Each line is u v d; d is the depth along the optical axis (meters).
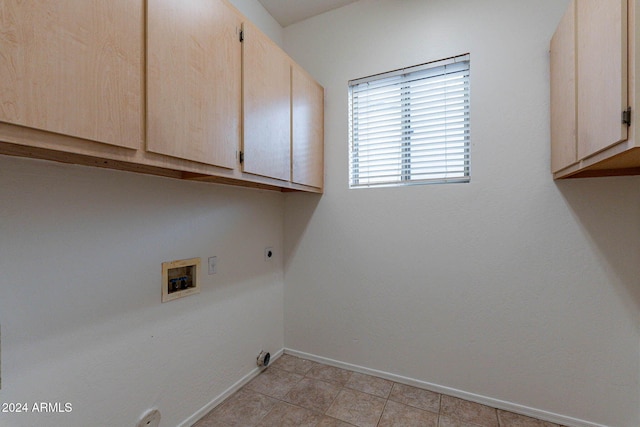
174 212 1.46
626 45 0.88
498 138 1.69
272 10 2.19
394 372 1.99
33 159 0.97
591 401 1.51
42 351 0.99
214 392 1.70
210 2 1.18
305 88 1.94
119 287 1.22
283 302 2.39
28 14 0.66
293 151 1.79
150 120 0.95
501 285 1.70
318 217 2.25
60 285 1.03
